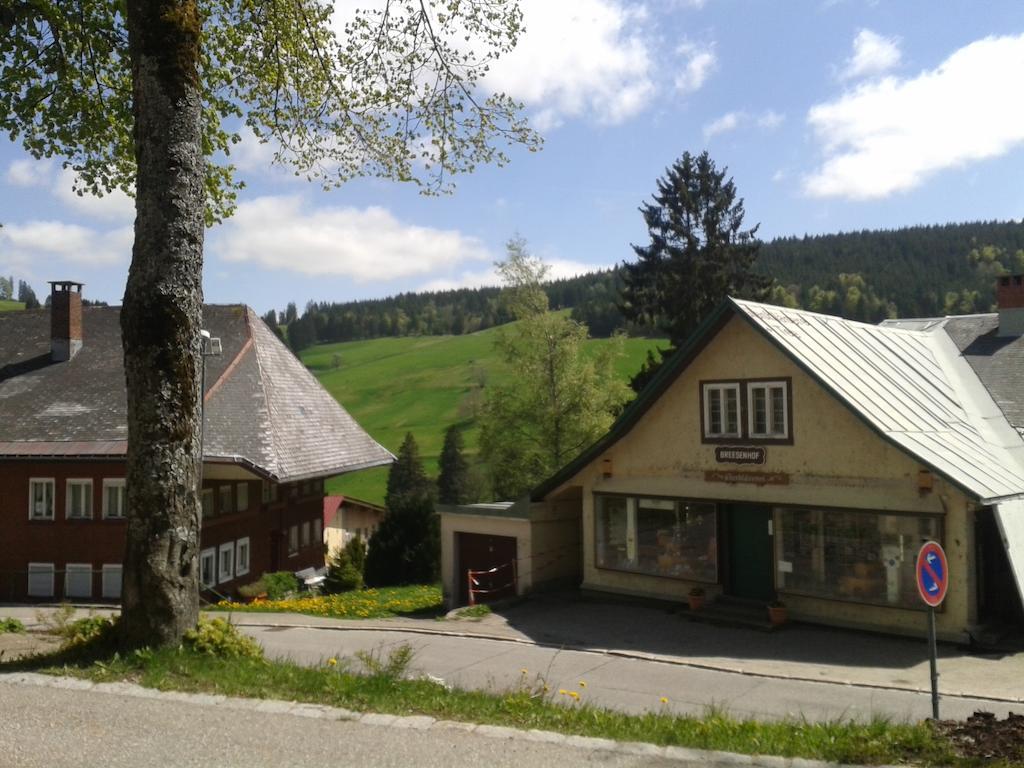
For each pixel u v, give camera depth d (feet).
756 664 48.39
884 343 69.10
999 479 54.13
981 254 369.71
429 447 260.01
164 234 31.91
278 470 99.19
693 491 65.41
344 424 129.59
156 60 32.22
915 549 54.13
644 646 53.83
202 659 30.27
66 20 50.31
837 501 57.47
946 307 324.39
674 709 37.83
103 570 97.91
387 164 53.47
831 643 53.88
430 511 101.24
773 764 23.21
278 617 67.00
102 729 23.99
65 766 21.35
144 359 31.63
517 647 52.37
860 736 25.16
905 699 40.16
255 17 50.75
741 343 63.00
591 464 71.92
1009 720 27.12
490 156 52.21
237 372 114.83
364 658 32.81
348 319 508.12
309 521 125.39
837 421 57.88
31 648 38.04
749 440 62.34
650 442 68.28
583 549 73.46
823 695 41.11
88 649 31.37
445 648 51.65
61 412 105.60
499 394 141.69
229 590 101.81
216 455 97.66
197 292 32.71
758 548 62.44
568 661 48.49
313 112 53.21
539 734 24.88
